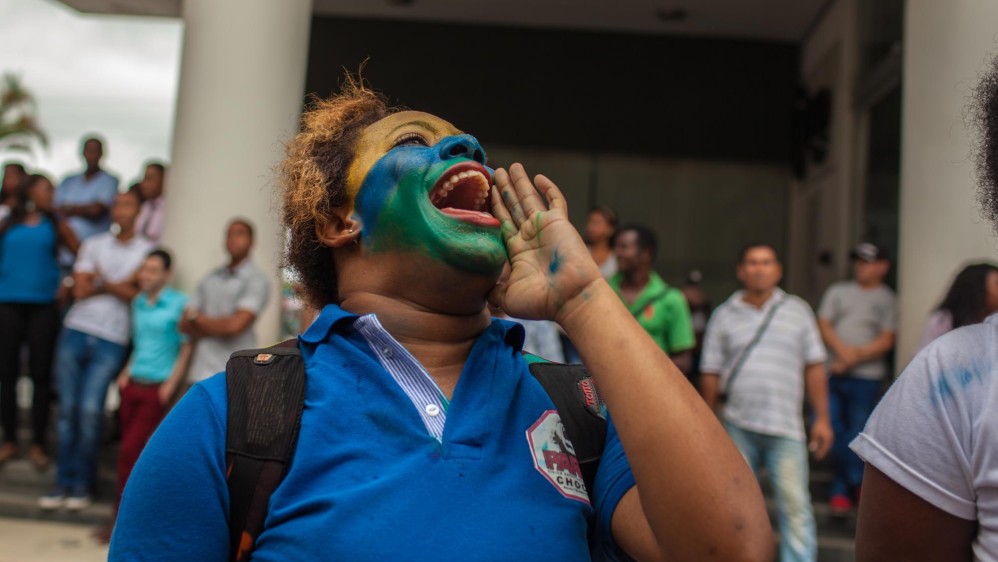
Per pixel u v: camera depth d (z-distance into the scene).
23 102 21.08
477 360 1.40
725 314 4.80
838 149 9.34
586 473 1.38
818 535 5.48
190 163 6.21
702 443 1.17
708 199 10.83
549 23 10.68
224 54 6.24
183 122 6.28
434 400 1.34
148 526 1.25
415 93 10.66
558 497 1.29
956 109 5.39
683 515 1.15
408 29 10.68
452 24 10.70
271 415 1.29
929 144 5.58
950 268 5.40
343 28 10.68
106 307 5.84
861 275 5.91
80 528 5.75
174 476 1.26
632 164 10.79
